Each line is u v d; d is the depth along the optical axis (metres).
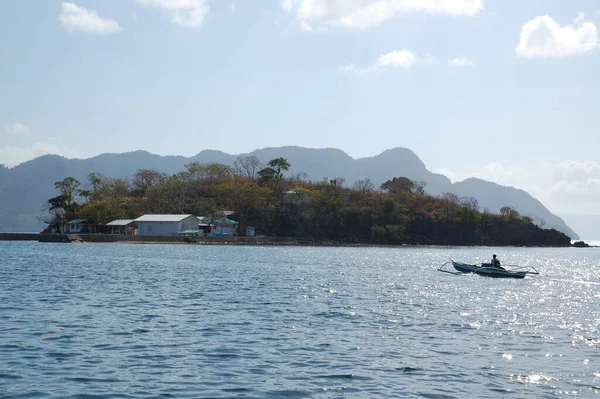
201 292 49.12
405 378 22.44
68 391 19.58
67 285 52.12
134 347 26.20
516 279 75.94
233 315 36.41
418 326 34.38
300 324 33.75
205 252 126.81
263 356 25.20
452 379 22.52
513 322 37.16
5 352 24.47
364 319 36.44
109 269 73.06
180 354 25.12
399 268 92.19
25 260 89.19
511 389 21.41
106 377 21.34
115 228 187.38
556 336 32.31
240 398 19.34
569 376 23.34
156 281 58.25
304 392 20.22
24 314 34.44
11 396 18.89
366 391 20.58
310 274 74.38
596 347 29.28
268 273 74.00
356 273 78.50
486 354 27.06
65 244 156.88
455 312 41.00
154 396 19.33
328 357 25.41
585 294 58.31
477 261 127.31
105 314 35.28
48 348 25.42
